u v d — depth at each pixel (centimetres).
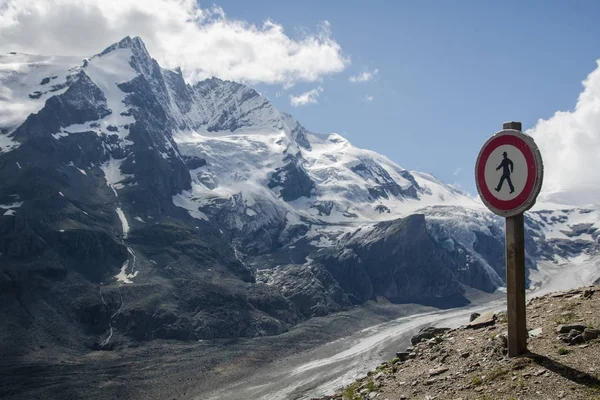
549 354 1931
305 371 14100
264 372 14488
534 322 2306
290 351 16925
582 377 1741
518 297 2003
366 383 2392
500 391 1816
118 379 13225
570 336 2016
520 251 1994
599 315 2177
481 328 2553
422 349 2577
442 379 2064
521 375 1855
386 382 2256
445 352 2338
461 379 2014
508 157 1981
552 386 1744
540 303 2608
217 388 13050
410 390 2080
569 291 2712
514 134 1966
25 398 11588
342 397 2409
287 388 12569
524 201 1941
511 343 2014
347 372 13625
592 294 2486
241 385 13262
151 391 12675
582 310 2298
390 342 16712
